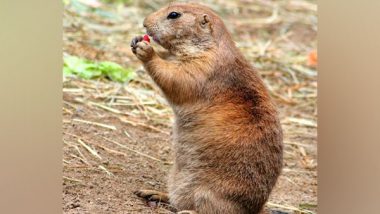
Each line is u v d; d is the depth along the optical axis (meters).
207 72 7.19
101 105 8.74
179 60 7.32
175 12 7.39
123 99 8.97
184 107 7.25
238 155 7.05
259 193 7.13
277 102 9.77
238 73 7.26
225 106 7.16
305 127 9.32
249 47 10.94
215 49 7.28
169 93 7.22
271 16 11.76
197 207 7.11
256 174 7.08
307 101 9.83
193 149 7.20
